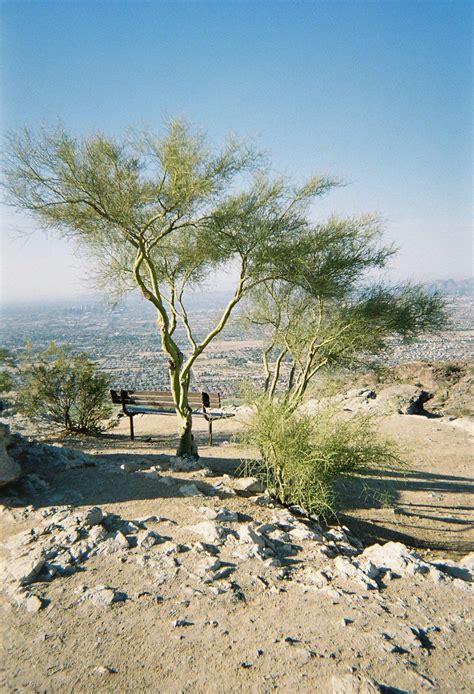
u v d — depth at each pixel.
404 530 7.59
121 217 7.46
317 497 6.81
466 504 8.99
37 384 12.09
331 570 4.68
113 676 2.98
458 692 2.90
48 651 3.23
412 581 4.61
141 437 12.48
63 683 2.92
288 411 7.21
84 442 11.22
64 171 7.10
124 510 5.76
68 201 7.28
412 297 9.76
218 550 4.87
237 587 4.16
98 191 7.21
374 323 9.39
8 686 2.89
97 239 8.76
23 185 7.17
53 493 6.21
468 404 17.31
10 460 6.13
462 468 11.23
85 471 7.09
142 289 7.98
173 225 7.83
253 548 4.91
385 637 3.45
